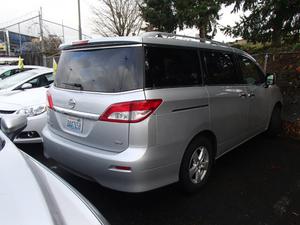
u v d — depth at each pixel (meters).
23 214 1.60
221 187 4.16
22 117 2.96
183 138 3.54
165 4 19.53
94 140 3.41
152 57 3.36
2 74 10.56
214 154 4.28
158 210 3.57
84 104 3.47
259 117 5.50
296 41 10.73
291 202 3.79
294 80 9.69
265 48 12.58
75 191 2.14
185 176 3.71
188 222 3.34
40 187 1.89
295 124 6.88
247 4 10.58
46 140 4.05
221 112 4.22
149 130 3.15
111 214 3.49
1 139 2.58
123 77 3.28
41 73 7.47
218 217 3.44
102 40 3.49
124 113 3.14
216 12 16.70
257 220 3.39
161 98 3.26
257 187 4.18
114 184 3.23
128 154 3.12
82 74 3.67
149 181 3.22
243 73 4.99
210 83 4.09
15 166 2.06
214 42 4.49
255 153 5.55
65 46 3.95
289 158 5.31
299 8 9.11
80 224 1.69
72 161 3.60
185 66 3.75
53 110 4.02
